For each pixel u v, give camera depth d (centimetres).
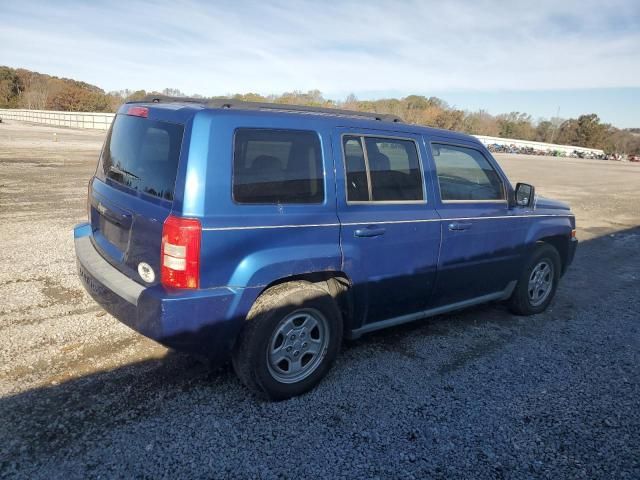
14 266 559
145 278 301
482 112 12356
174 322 278
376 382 361
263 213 299
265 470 262
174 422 297
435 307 424
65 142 2889
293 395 331
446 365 394
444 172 411
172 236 275
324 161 331
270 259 301
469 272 432
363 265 349
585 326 499
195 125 284
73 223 796
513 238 467
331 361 348
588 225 1145
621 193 1980
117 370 352
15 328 405
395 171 374
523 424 319
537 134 12181
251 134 300
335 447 285
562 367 404
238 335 308
